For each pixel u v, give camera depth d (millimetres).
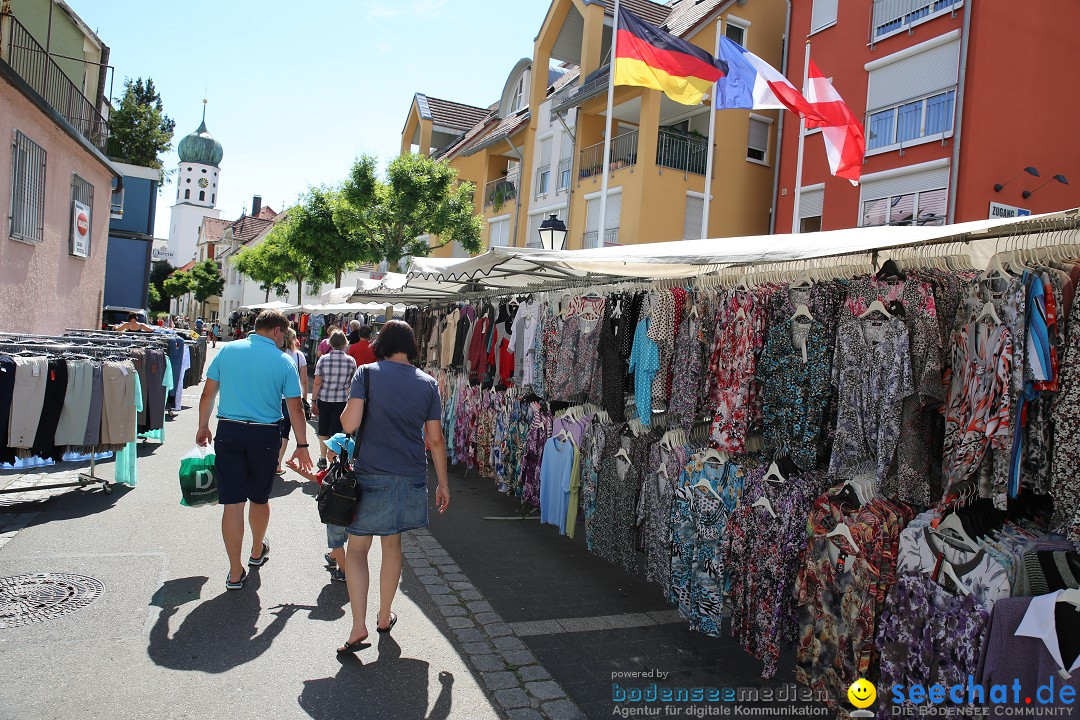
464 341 9227
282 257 34375
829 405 3811
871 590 3309
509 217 25875
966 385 3139
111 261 22625
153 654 3854
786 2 19016
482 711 3521
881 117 15289
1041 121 14148
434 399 4293
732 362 4211
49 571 4910
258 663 3840
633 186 18359
